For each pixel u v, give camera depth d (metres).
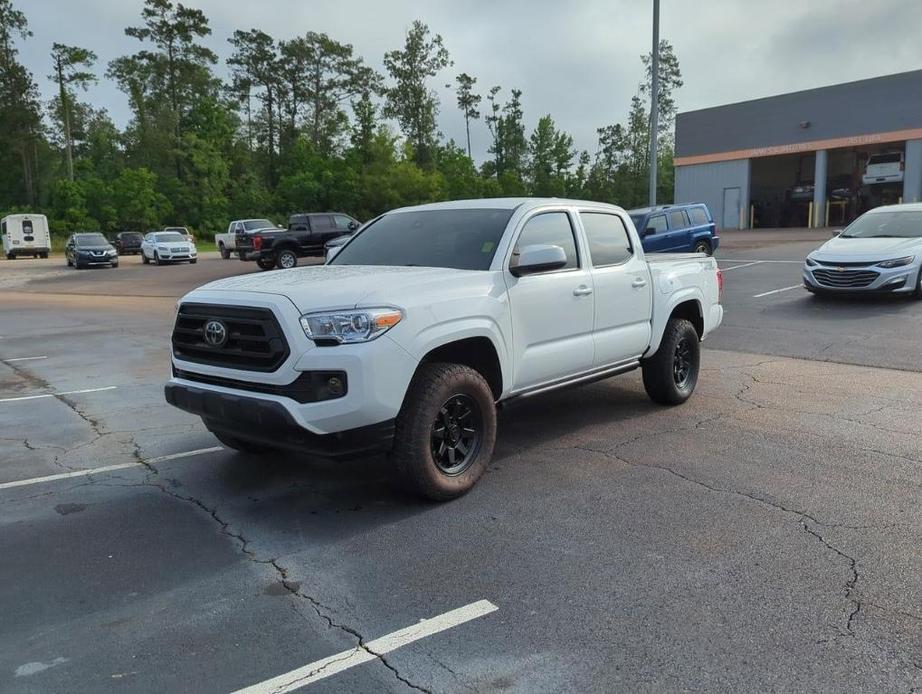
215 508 4.64
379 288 4.30
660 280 6.52
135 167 78.56
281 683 2.79
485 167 89.50
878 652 2.91
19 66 82.44
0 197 82.00
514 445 5.82
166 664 2.92
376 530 4.23
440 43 80.69
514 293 4.99
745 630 3.09
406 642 3.06
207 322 4.50
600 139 84.69
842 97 37.19
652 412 6.78
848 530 4.07
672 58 78.19
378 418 4.12
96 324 14.94
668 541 3.98
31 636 3.15
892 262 12.52
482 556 3.85
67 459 5.73
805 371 8.48
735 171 42.00
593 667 2.84
